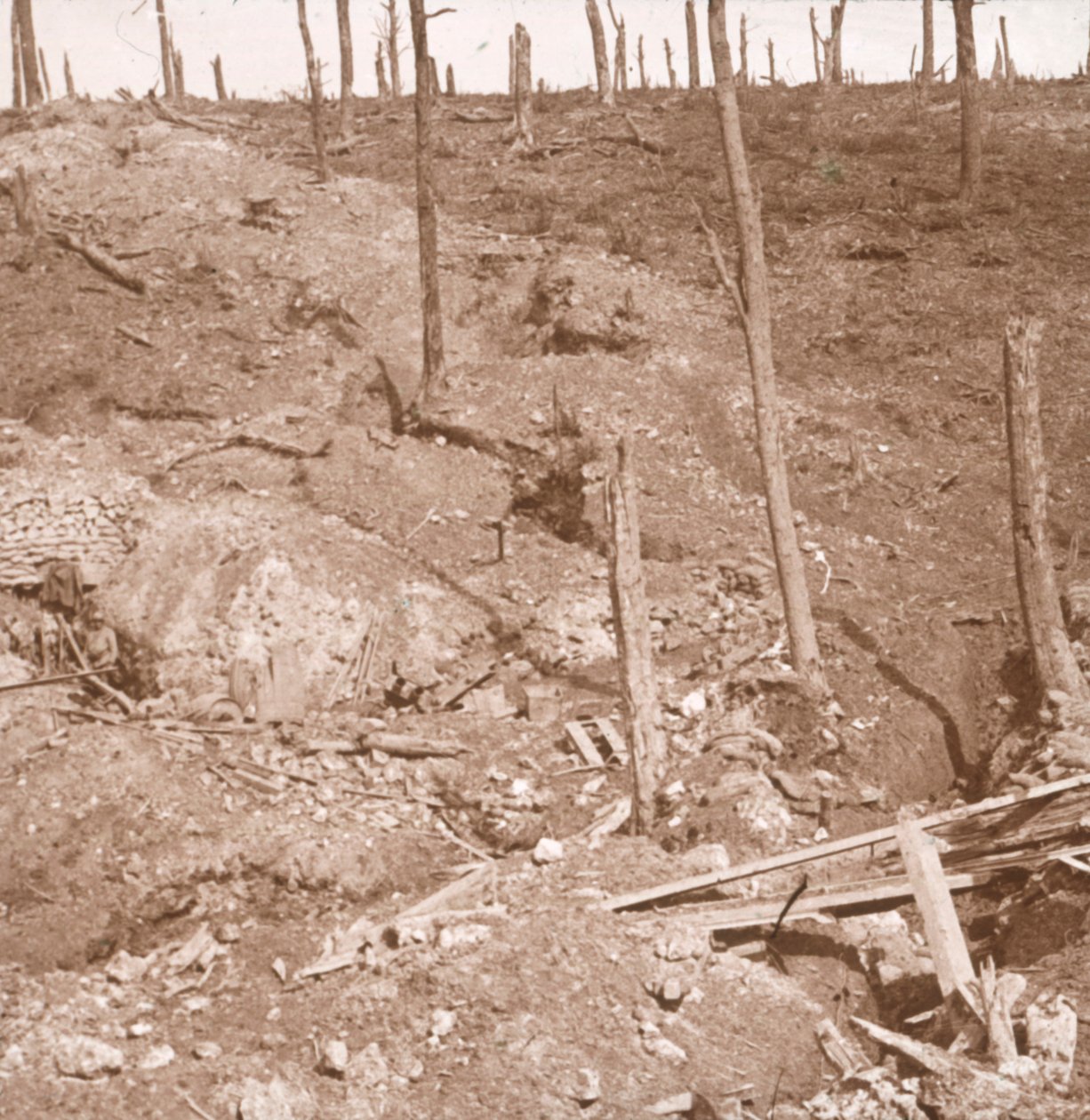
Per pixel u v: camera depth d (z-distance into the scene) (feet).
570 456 75.36
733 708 54.70
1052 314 89.25
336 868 47.21
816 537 70.23
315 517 71.36
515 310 93.30
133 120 119.75
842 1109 29.25
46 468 74.69
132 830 48.06
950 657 57.67
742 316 54.95
